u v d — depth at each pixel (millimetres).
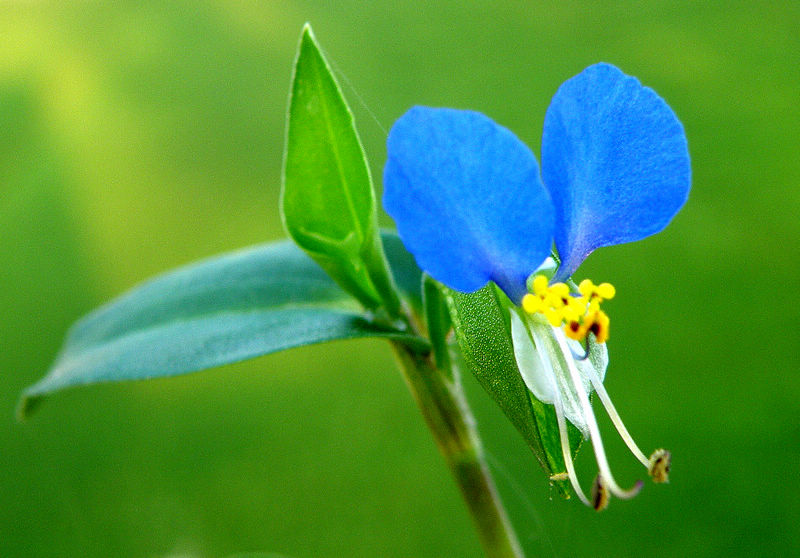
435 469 165
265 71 278
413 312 93
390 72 261
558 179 78
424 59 265
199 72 280
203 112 263
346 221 84
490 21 281
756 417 159
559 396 77
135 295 97
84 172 249
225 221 229
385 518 157
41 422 192
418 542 152
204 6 315
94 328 97
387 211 73
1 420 193
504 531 89
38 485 178
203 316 93
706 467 152
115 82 283
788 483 146
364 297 88
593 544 145
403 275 95
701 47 255
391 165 72
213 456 175
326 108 81
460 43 271
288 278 94
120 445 184
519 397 77
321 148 82
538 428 78
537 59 259
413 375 87
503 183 74
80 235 233
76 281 218
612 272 193
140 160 250
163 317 94
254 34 293
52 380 93
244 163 248
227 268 96
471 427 88
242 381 196
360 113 222
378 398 183
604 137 77
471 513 89
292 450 174
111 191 244
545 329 79
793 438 153
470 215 75
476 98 245
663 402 166
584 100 76
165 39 299
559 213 78
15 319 213
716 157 218
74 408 195
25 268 224
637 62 253
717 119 226
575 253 81
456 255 75
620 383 171
